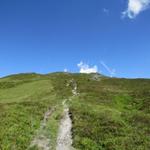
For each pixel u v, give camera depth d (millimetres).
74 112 50500
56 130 40875
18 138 34656
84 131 40219
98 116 47906
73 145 35719
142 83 97750
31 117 45219
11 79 112562
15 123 39844
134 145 36531
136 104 66188
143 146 36312
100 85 90938
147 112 58656
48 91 76250
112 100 67188
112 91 78375
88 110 52125
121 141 37344
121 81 104000
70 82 92688
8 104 54281
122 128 42750
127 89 86125
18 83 91562
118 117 49938
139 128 44406
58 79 101125
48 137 37688
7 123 38844
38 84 86188
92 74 125375
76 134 39375
